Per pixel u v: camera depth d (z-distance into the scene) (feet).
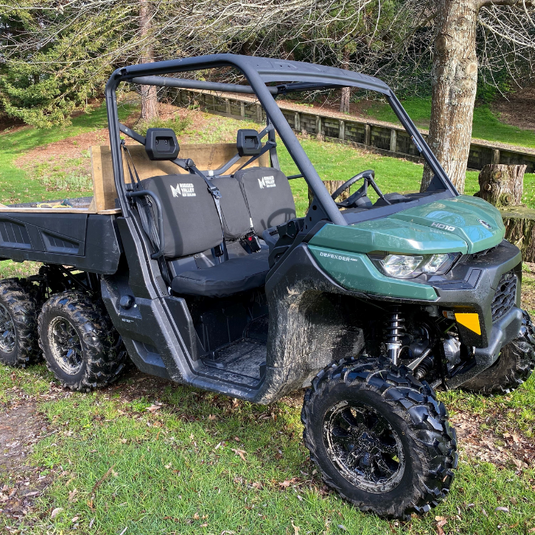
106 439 10.02
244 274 10.45
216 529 7.63
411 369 8.40
